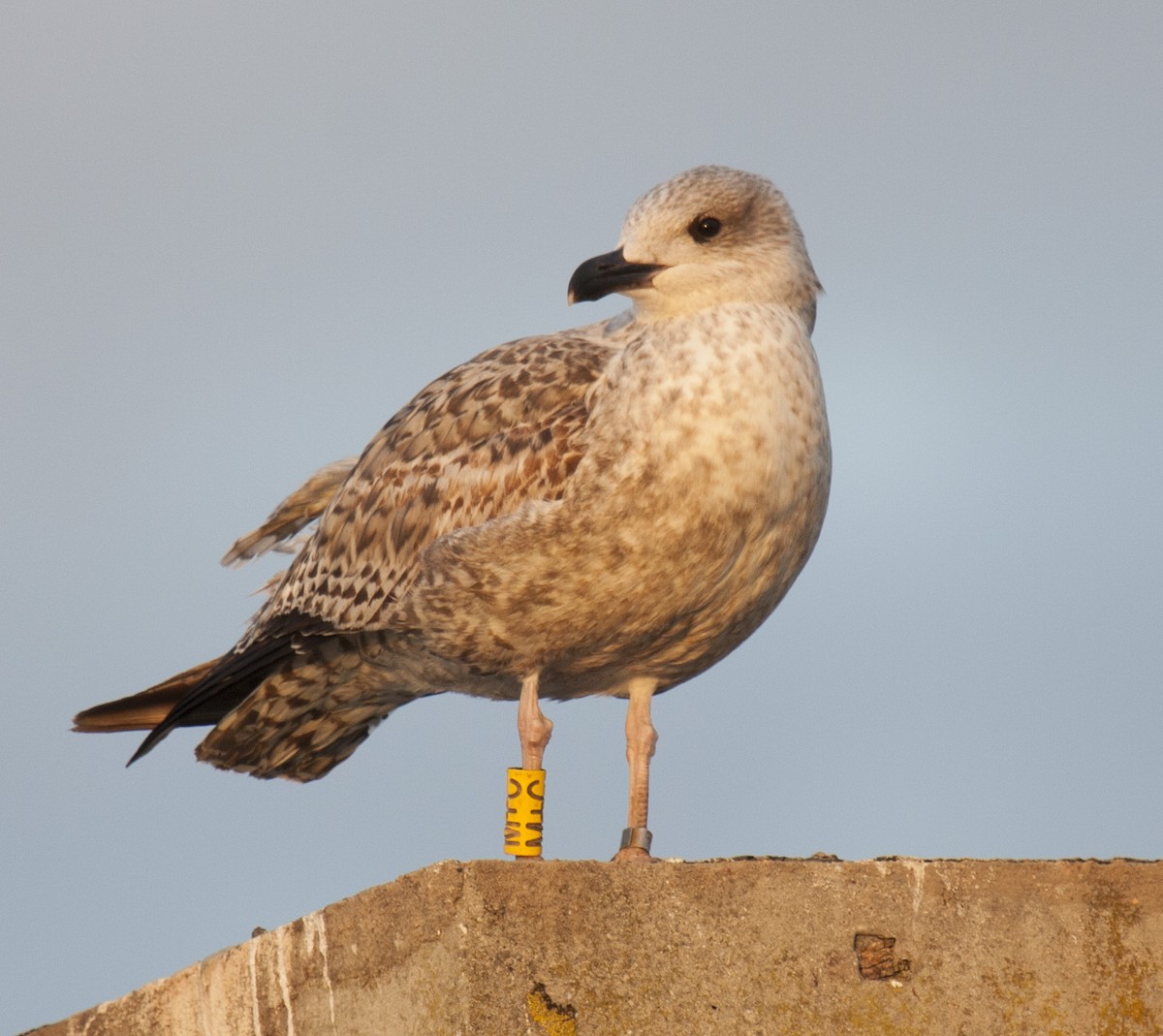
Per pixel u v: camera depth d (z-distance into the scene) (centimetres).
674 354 1141
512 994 837
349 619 1248
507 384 1216
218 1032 1001
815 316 1245
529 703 1185
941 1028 885
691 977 862
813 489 1164
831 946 884
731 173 1220
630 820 1205
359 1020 894
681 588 1148
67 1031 1093
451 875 843
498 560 1150
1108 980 902
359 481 1281
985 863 911
